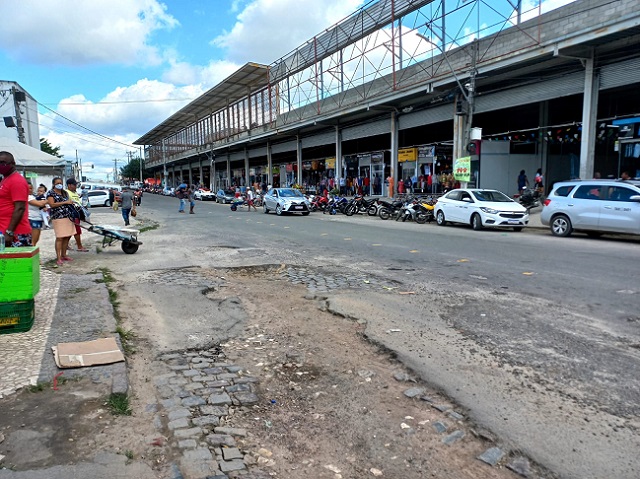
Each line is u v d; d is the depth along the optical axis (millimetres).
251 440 3059
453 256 9891
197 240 13680
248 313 5953
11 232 5363
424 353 4465
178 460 2777
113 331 4945
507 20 18328
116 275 8453
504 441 2990
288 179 42969
